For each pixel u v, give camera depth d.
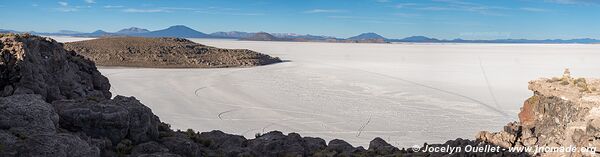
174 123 48.69
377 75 104.56
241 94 71.69
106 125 18.09
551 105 20.20
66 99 21.11
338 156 22.45
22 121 15.91
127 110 19.05
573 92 19.20
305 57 185.62
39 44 22.89
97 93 24.97
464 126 49.16
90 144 16.48
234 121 50.75
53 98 21.67
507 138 20.44
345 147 25.30
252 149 22.67
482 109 59.47
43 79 21.58
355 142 41.47
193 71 109.88
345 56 196.88
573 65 144.25
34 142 14.26
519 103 64.50
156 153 17.69
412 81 92.31
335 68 125.56
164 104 60.97
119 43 153.75
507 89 79.94
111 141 18.12
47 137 14.64
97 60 132.00
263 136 25.66
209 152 21.22
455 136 44.47
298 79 94.62
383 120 52.03
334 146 24.86
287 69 120.75
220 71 111.50
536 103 21.42
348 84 86.38
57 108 18.64
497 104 63.53
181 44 162.25
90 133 17.95
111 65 123.81
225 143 23.69
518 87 83.00
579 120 18.06
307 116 54.22
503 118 53.62
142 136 19.38
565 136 18.09
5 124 15.65
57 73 23.03
